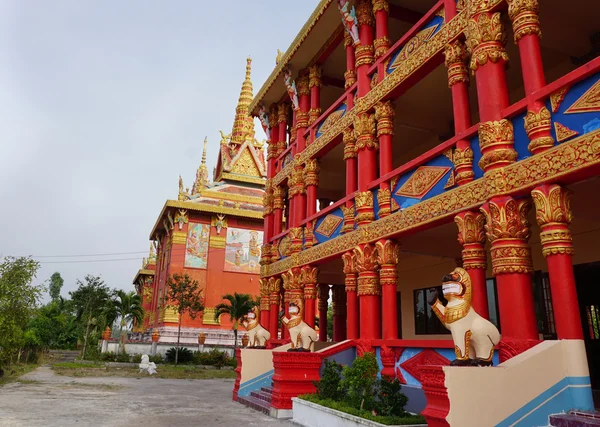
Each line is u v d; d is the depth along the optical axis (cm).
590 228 1189
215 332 4025
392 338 1159
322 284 2258
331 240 1511
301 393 1262
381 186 1261
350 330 1365
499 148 857
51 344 5931
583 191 851
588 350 1212
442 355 1000
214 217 4356
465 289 736
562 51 1204
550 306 1252
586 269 1215
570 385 689
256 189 4816
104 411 1298
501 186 838
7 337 2131
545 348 698
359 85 1451
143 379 2483
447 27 1083
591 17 1057
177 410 1360
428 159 1091
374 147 1391
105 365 3278
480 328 710
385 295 1190
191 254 4184
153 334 3738
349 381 1027
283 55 1984
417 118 1513
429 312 1744
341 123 1555
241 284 4288
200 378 2672
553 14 1045
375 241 1252
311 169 1788
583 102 738
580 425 623
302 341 1391
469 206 921
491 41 926
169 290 4050
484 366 684
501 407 655
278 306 2003
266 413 1305
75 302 4244
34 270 2225
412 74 1202
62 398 1570
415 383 1060
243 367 1614
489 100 898
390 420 876
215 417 1241
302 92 1975
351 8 1493
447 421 627
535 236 1314
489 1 942
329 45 1792
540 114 791
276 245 2036
